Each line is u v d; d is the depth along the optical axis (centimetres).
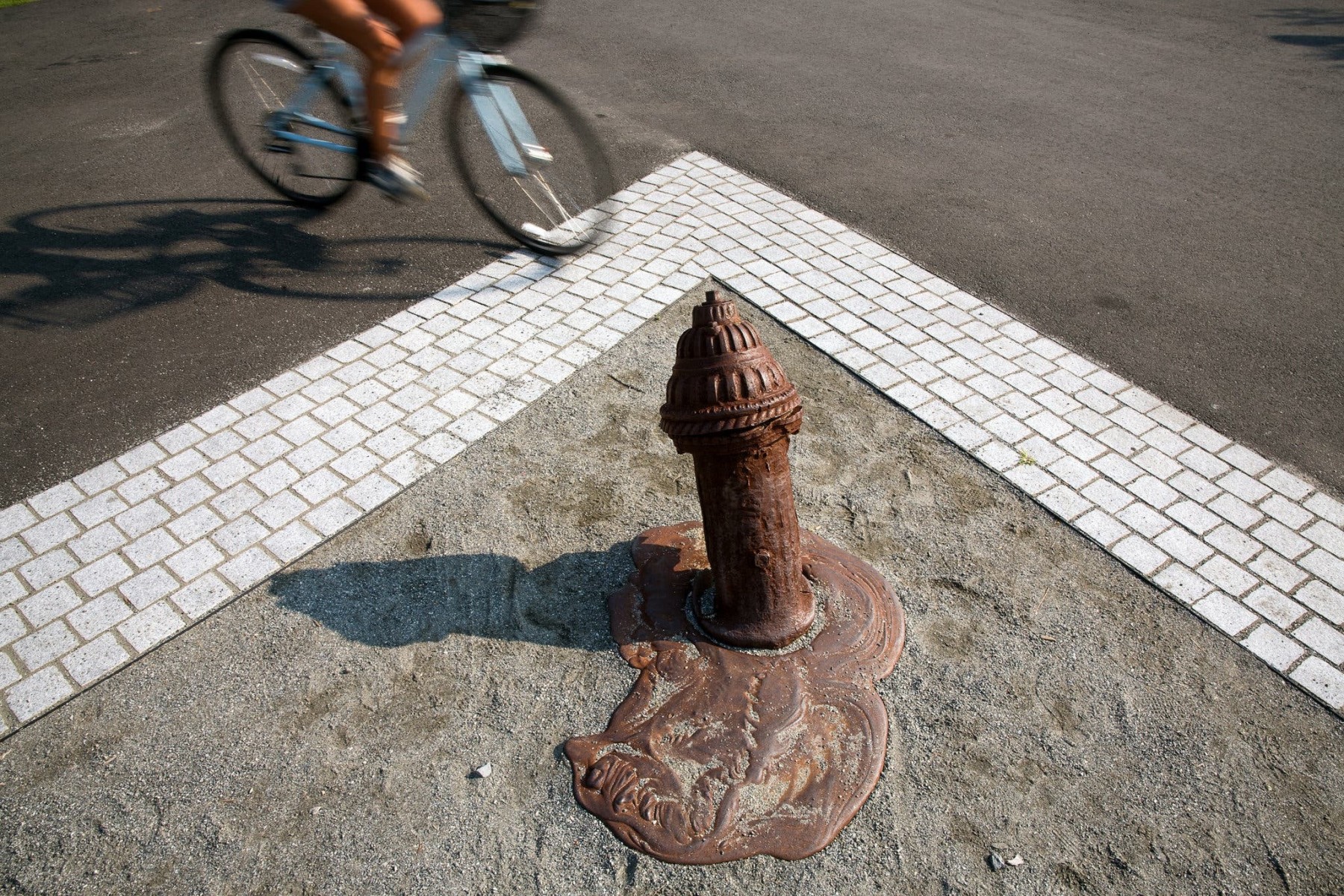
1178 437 416
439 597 337
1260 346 479
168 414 434
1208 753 281
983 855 254
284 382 455
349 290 531
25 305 514
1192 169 684
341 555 357
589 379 456
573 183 590
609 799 265
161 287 532
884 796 268
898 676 304
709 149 716
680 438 266
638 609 326
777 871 249
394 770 279
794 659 303
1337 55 928
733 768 271
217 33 1013
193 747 288
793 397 271
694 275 547
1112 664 309
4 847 262
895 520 370
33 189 647
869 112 791
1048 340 485
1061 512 372
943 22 1052
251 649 320
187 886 252
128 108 799
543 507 379
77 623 330
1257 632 321
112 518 375
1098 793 270
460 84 522
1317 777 274
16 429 424
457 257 566
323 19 501
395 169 546
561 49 943
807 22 1048
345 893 249
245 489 389
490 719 292
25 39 1009
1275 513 373
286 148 575
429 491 388
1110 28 1033
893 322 501
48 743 290
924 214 620
